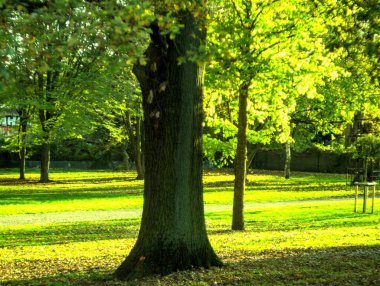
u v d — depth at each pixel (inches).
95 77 1056.2
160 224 331.9
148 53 323.0
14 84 241.1
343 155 1975.9
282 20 514.9
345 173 1972.2
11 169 2358.5
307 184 1446.9
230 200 1059.3
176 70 327.3
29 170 2281.0
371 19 270.2
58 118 1312.7
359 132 1387.8
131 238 571.5
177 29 236.4
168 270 327.6
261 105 582.9
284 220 697.0
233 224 613.0
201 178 345.1
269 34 502.0
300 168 2140.7
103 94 1091.3
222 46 279.0
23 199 1053.8
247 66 466.6
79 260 426.6
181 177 332.8
